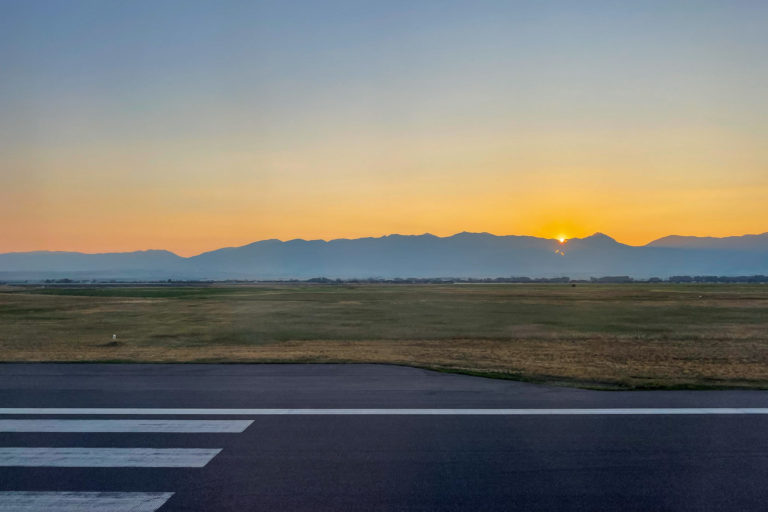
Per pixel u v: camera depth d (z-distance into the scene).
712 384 11.09
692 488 5.91
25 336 28.91
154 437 7.70
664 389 10.69
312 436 7.68
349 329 32.94
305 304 63.09
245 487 5.95
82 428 8.16
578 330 31.17
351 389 10.71
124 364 13.69
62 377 11.95
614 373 13.09
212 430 8.00
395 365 13.51
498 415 8.74
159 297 83.50
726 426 8.12
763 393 10.30
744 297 75.00
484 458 6.77
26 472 6.45
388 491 5.81
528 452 6.98
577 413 8.86
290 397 10.05
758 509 5.43
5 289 128.00
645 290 111.38
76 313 49.03
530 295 87.38
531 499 5.63
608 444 7.29
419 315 44.81
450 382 11.38
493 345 22.56
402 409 9.15
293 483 6.04
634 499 5.64
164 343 25.20
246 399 9.90
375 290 118.69
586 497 5.68
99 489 5.95
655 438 7.54
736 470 6.41
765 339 25.06
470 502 5.55
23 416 8.82
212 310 52.94
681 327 32.88
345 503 5.53
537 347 21.72
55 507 5.52
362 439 7.52
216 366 13.34
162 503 5.58
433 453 6.96
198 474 6.33
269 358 15.38
